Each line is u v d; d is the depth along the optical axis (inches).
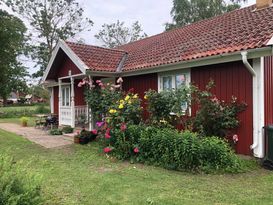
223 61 336.8
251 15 423.8
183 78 409.4
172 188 221.6
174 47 462.9
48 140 481.1
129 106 355.9
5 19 1232.8
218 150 273.6
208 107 335.0
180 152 276.5
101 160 322.0
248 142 323.9
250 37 326.0
